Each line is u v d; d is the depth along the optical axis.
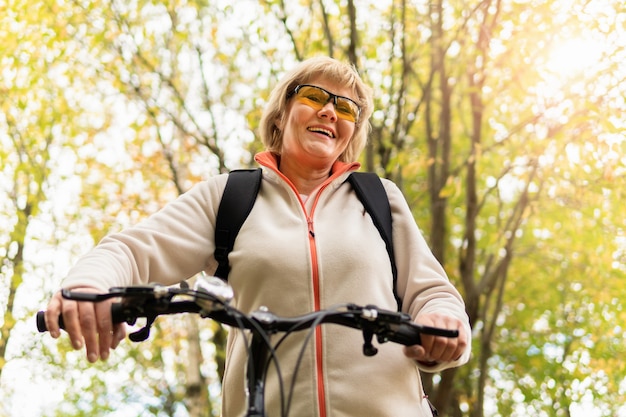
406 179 11.35
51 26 8.45
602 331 10.81
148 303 1.74
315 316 1.76
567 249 11.27
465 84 9.30
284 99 2.62
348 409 2.05
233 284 2.25
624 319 9.46
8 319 9.43
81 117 9.98
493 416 13.95
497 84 8.27
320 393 2.06
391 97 8.78
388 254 2.34
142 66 9.34
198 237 2.31
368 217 2.38
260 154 2.51
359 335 2.13
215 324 9.50
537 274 12.54
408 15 8.75
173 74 9.65
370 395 2.07
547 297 12.88
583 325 12.25
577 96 7.57
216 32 9.20
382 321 1.79
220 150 9.45
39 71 8.73
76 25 8.80
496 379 13.84
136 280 2.17
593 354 10.92
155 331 11.58
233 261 2.26
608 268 9.09
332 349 2.11
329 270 2.21
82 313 1.79
